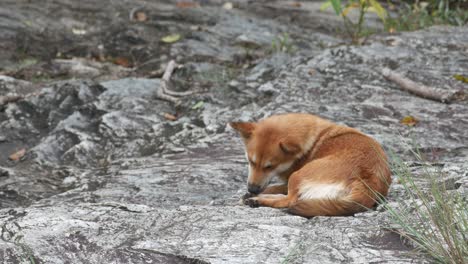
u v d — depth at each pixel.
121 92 14.12
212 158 10.80
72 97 13.88
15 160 11.69
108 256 6.21
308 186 7.46
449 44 15.64
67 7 19.55
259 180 8.26
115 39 17.88
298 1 22.19
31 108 13.48
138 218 7.07
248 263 5.99
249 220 6.99
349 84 13.67
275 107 12.60
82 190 9.98
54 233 6.62
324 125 8.20
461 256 5.83
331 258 6.09
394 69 14.31
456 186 8.00
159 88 14.27
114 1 20.36
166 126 12.52
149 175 10.18
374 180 7.34
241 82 14.37
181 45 17.42
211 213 7.26
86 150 11.88
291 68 14.68
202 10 20.08
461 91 12.89
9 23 18.05
